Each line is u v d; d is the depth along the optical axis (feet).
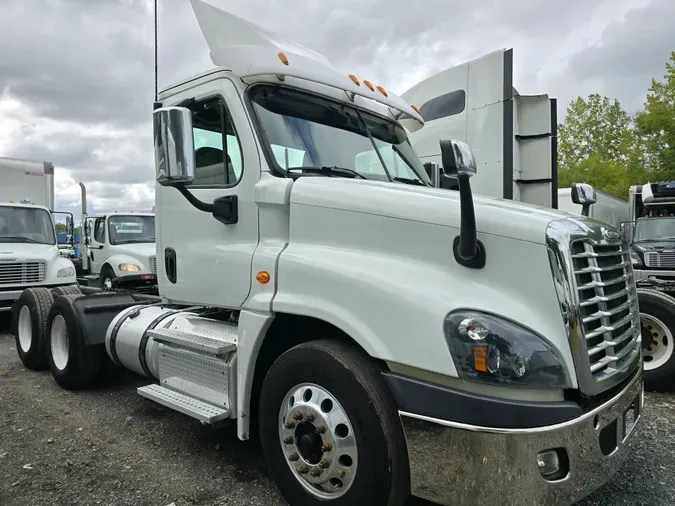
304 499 9.56
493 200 9.79
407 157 14.15
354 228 9.73
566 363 7.84
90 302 17.78
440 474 8.05
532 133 21.62
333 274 9.37
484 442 7.67
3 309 29.19
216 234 12.03
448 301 8.17
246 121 11.35
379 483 8.50
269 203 10.82
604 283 8.76
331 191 10.16
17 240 33.96
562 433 7.68
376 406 8.50
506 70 19.83
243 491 11.12
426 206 9.04
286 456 9.93
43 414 15.85
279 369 9.98
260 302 10.51
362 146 12.78
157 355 13.92
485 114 20.35
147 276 37.58
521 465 7.55
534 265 8.09
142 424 14.97
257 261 10.78
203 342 11.91
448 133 21.54
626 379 9.45
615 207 58.75
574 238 8.27
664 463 12.17
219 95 11.98
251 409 11.13
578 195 12.16
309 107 12.23
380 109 14.24
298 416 9.51
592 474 8.21
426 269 8.78
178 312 14.87
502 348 7.70
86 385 18.08
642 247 30.04
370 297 8.80
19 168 40.57
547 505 7.68
